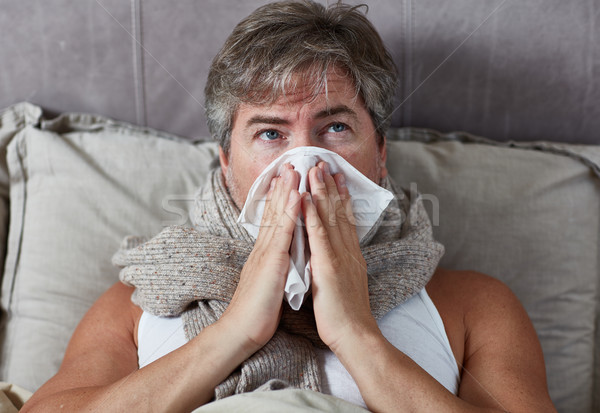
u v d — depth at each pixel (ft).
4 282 3.95
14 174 4.05
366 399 2.63
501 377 2.93
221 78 3.13
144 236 3.66
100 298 3.46
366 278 2.96
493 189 4.00
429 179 4.04
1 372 3.74
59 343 3.67
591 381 3.87
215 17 4.20
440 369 2.96
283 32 3.02
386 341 2.76
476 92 4.28
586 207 3.98
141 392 2.60
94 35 4.22
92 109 4.34
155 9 4.19
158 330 3.08
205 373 2.66
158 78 4.31
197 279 3.03
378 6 4.15
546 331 3.89
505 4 4.10
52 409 2.64
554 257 3.93
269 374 2.74
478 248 3.95
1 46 4.21
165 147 4.16
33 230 3.93
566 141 4.32
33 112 4.16
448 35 4.18
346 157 3.13
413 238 3.34
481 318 3.26
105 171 4.03
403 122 4.35
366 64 3.10
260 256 2.90
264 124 3.05
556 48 4.15
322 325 2.78
